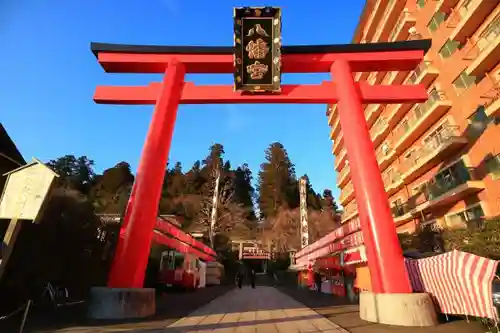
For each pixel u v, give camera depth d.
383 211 8.58
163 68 11.56
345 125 10.22
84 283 13.98
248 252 48.91
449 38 19.23
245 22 11.02
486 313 6.40
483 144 17.39
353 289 14.78
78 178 58.56
